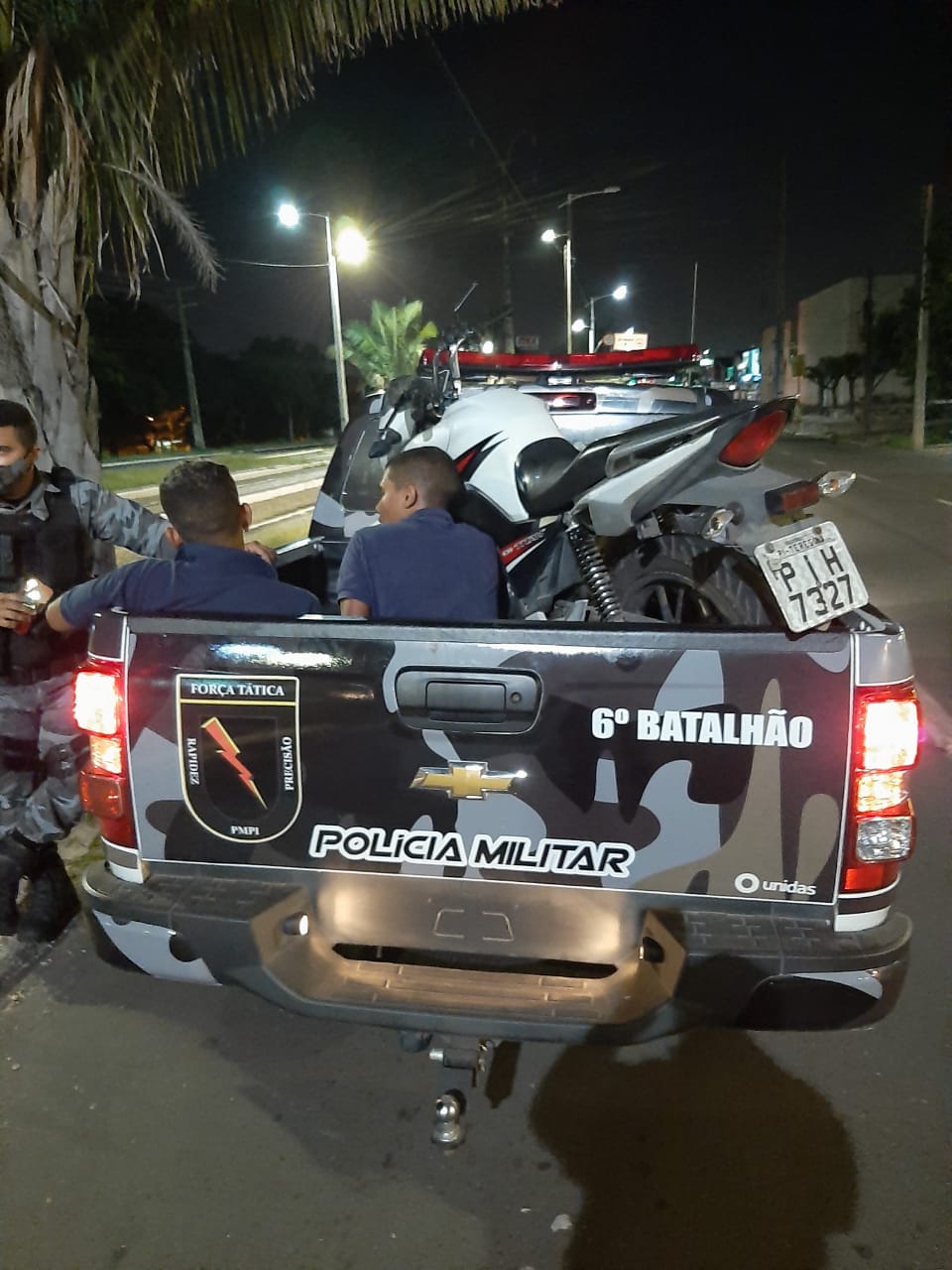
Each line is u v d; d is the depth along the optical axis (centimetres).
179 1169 275
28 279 438
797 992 233
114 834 264
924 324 3127
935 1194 263
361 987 255
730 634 231
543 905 252
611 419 653
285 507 1844
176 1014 342
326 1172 273
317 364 8912
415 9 490
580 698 238
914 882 419
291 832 257
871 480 2233
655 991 242
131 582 287
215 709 252
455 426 434
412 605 301
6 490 351
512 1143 283
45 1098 301
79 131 449
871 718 230
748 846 239
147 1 440
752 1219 256
